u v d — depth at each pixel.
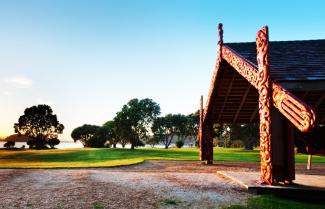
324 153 12.60
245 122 19.12
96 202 7.13
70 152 37.44
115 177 11.02
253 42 15.79
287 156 9.08
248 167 17.41
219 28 14.22
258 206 6.93
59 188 8.70
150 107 55.81
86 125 89.44
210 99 17.23
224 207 6.83
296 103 7.64
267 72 9.10
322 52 13.51
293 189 8.38
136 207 6.78
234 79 15.12
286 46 14.95
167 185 9.42
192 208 6.76
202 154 19.92
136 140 55.94
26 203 7.00
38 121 86.12
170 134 93.94
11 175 11.13
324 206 7.27
